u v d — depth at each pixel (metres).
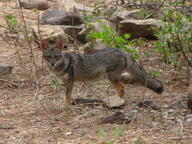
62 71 12.18
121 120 10.62
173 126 10.37
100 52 12.66
